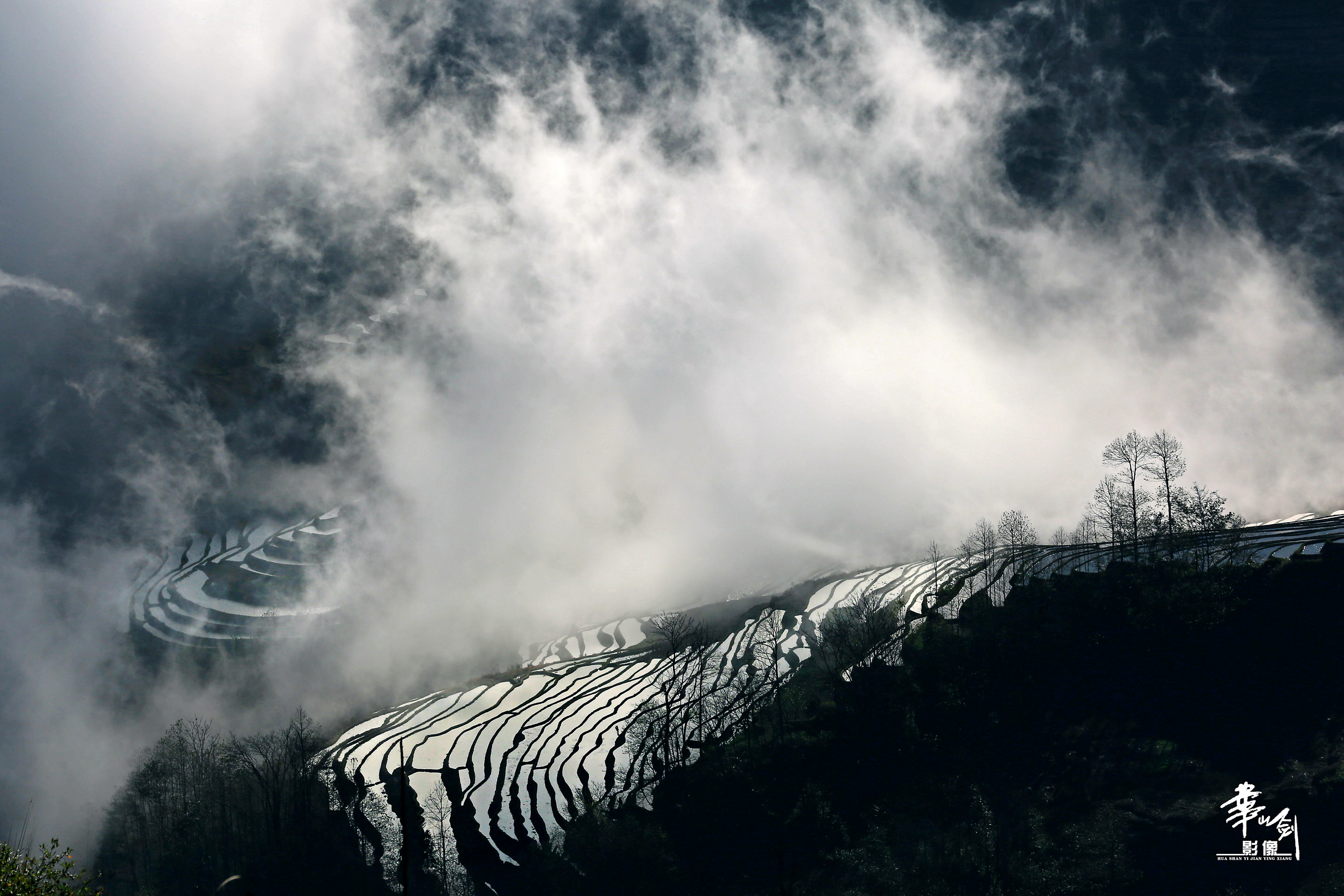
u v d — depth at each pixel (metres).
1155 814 114.50
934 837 118.00
